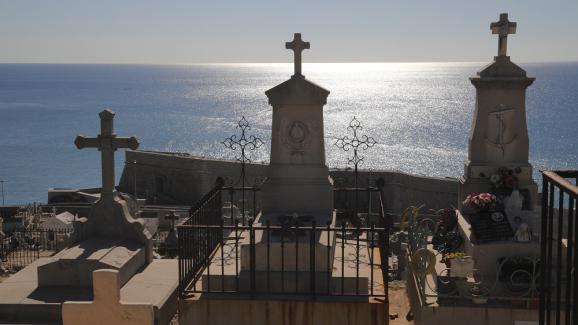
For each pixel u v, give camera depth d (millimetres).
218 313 10320
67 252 14055
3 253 21016
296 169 12898
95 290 6754
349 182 29250
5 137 102750
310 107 12742
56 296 13039
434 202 29125
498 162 13570
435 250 13125
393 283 15156
